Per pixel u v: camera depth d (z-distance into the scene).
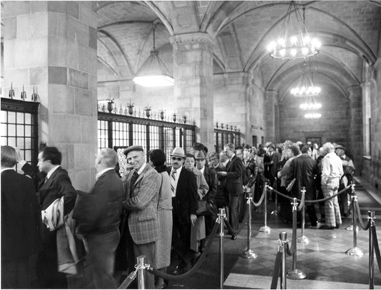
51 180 3.86
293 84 28.50
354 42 15.48
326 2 13.59
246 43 16.64
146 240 4.00
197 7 11.16
